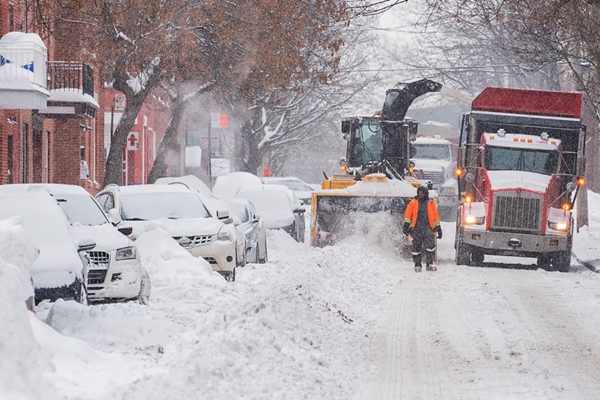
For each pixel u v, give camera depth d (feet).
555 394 86.02
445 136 570.87
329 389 85.30
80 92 318.24
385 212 243.19
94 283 137.08
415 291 166.50
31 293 76.13
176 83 320.29
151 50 278.05
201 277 169.17
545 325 128.57
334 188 269.64
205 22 282.56
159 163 339.98
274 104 327.26
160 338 107.76
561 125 233.55
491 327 126.00
